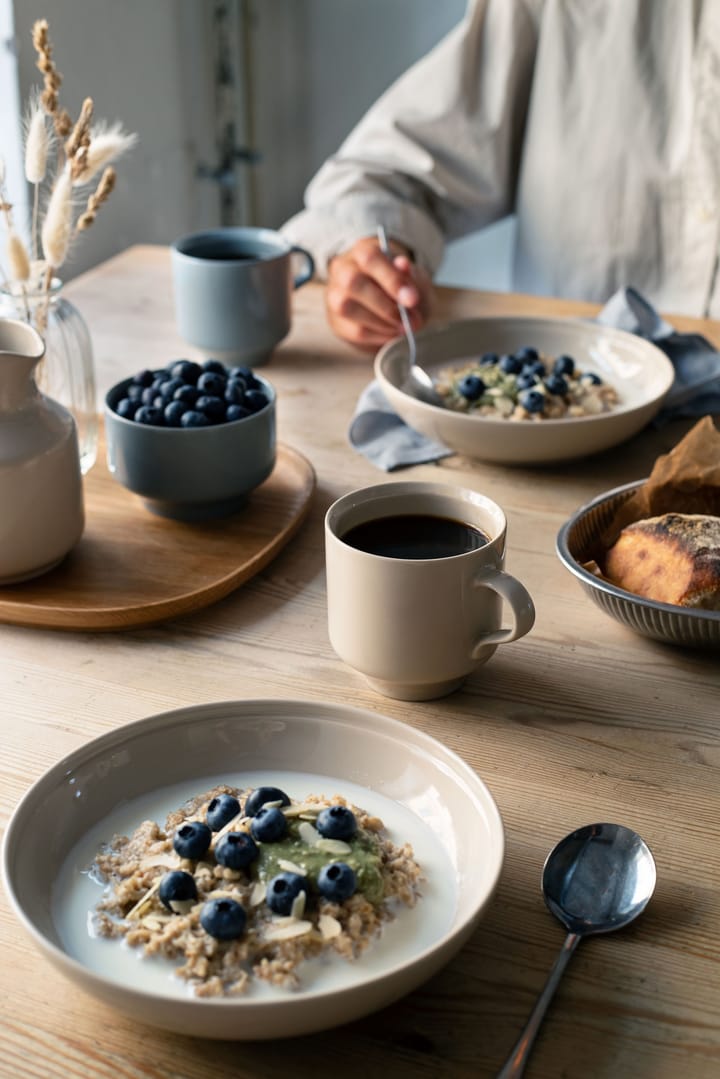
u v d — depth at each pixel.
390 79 2.87
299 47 2.90
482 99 1.79
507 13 1.74
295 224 1.64
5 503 0.85
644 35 1.74
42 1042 0.53
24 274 1.01
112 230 2.58
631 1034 0.53
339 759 0.67
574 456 1.09
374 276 1.41
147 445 0.96
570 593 0.91
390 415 1.21
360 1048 0.53
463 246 2.98
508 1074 0.51
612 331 1.28
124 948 0.55
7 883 0.53
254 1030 0.48
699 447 0.90
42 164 0.98
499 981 0.56
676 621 0.78
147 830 0.61
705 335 1.42
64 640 0.86
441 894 0.58
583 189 1.83
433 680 0.75
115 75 2.47
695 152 1.74
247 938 0.54
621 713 0.77
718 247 1.76
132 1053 0.53
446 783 0.63
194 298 1.31
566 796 0.69
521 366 1.20
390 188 1.69
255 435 0.99
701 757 0.73
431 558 0.75
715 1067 0.52
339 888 0.54
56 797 0.62
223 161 2.98
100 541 0.98
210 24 2.81
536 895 0.61
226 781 0.66
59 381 1.06
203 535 0.99
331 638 0.77
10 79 2.13
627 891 0.61
